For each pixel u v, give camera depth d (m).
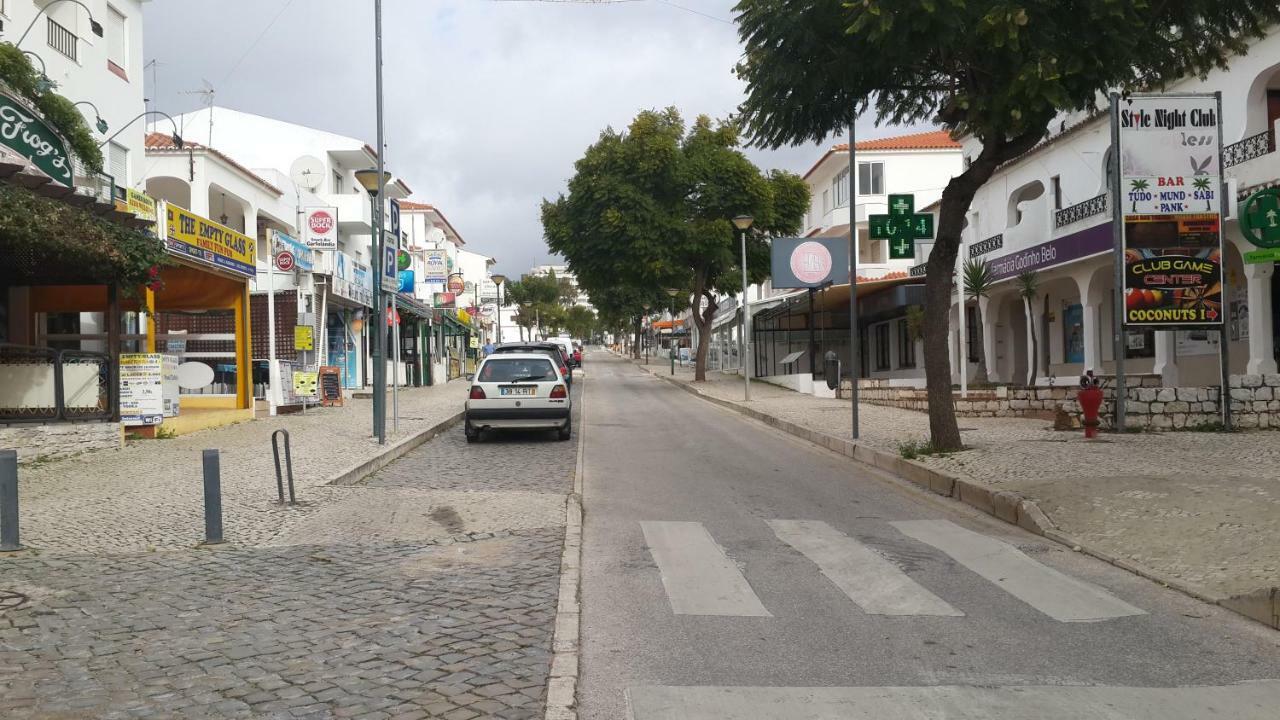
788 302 34.03
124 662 5.01
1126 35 10.00
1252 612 6.01
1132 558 7.46
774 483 12.18
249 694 4.55
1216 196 14.26
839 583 6.94
